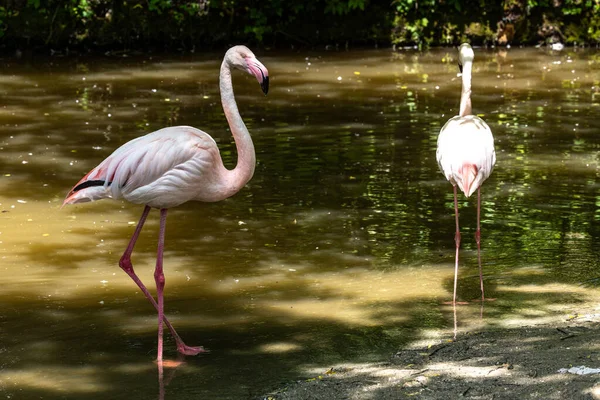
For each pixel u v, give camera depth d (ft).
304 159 33.86
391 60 58.03
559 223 26.71
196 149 18.61
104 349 18.40
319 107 43.11
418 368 16.70
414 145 35.86
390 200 29.17
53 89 47.16
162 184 18.43
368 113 41.75
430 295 21.40
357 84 49.29
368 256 24.30
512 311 20.10
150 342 18.81
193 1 62.18
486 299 20.99
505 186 30.53
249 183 30.94
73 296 21.44
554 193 29.63
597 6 64.34
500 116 41.09
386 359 17.44
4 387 16.52
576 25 64.64
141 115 41.11
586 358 16.25
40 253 24.36
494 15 64.49
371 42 64.44
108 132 37.76
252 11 62.90
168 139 18.54
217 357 17.92
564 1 64.54
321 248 24.93
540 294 21.18
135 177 18.30
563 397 14.51
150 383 16.69
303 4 63.72
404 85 49.03
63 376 17.04
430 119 40.42
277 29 63.57
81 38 60.18
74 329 19.47
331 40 64.13
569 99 44.98
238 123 19.38
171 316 20.30
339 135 37.50
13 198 29.07
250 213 28.02
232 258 24.18
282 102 44.29
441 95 46.19
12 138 36.55
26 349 18.37
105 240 25.57
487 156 21.34
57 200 29.01
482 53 61.31
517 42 64.90
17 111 41.57
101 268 23.41
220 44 63.26
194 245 25.23
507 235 25.79
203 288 22.07
